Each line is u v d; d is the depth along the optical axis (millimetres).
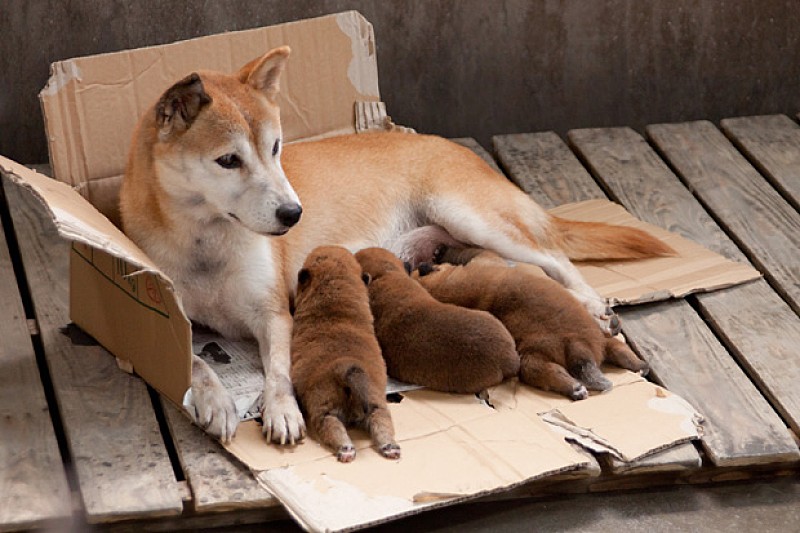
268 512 4578
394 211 6137
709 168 7504
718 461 4875
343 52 6465
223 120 4867
